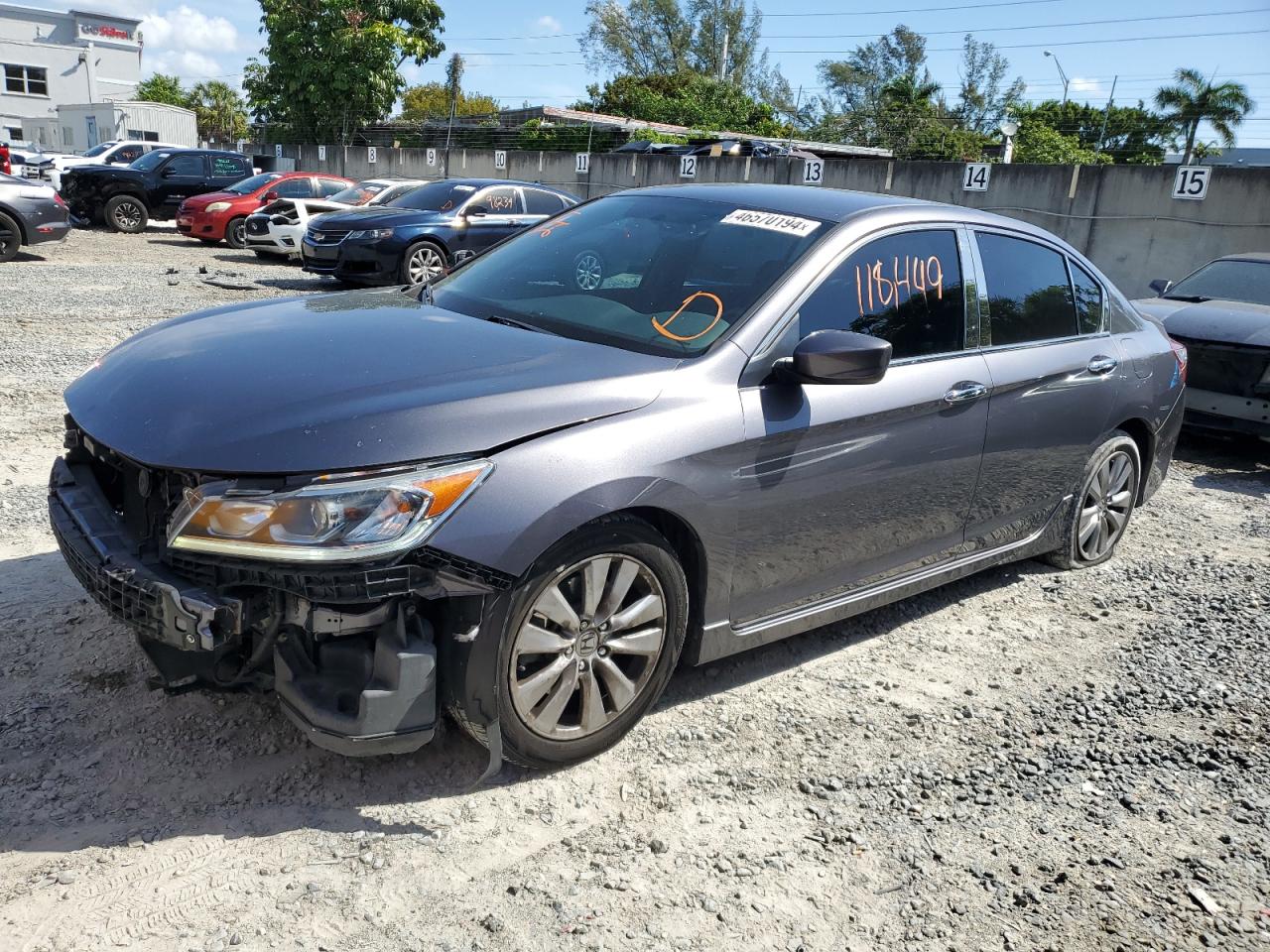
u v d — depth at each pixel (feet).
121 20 174.60
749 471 10.68
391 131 108.58
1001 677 13.21
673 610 10.48
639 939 8.07
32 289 38.17
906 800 10.28
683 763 10.59
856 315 12.08
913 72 185.78
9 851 8.43
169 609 8.34
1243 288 30.27
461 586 8.73
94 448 9.81
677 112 152.66
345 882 8.41
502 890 8.49
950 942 8.34
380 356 10.07
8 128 167.12
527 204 49.08
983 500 14.15
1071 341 15.48
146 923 7.77
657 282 12.00
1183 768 11.28
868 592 12.94
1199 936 8.61
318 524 8.23
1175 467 25.86
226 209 60.39
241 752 10.03
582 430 9.46
